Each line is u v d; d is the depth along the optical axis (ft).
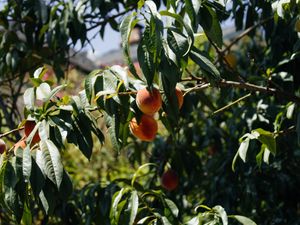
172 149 6.95
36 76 4.07
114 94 3.70
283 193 6.46
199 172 7.11
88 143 3.81
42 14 6.25
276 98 6.48
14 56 6.64
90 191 5.29
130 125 3.98
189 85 6.35
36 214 6.64
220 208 4.02
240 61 8.01
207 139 7.49
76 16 6.17
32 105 3.77
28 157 3.39
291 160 6.62
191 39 3.57
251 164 6.34
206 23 3.99
